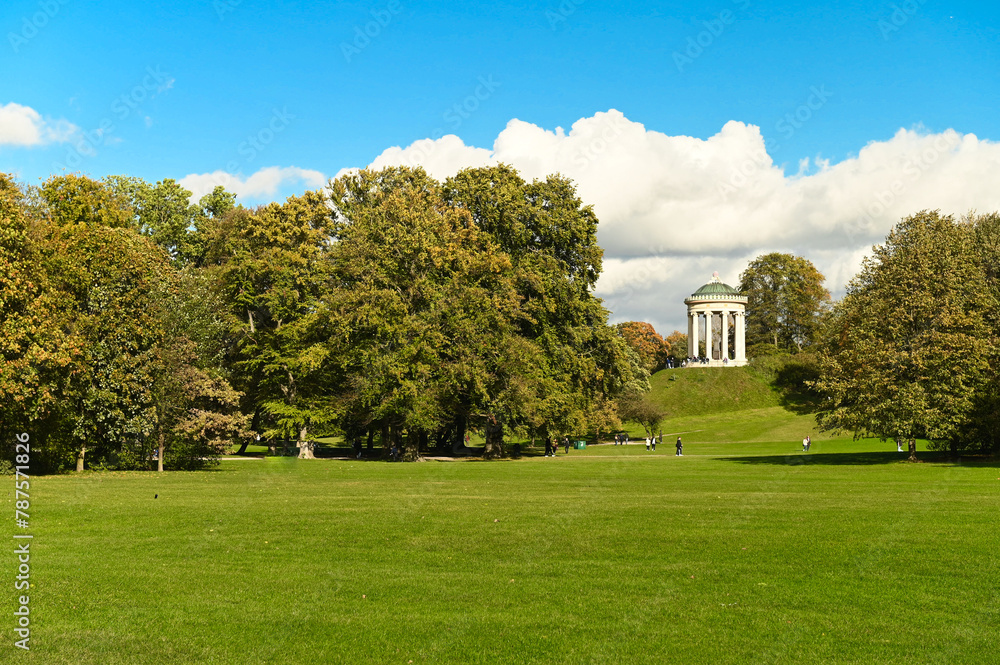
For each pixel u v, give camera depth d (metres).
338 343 59.38
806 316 124.62
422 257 58.53
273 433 62.84
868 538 20.31
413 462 55.88
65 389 40.78
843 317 55.38
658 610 14.43
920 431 48.50
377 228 59.94
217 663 11.90
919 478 37.09
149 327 44.38
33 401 38.25
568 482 36.25
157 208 77.31
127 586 15.74
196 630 13.24
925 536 20.48
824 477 38.16
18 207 41.00
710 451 70.69
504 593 15.52
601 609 14.48
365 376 58.53
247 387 67.00
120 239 45.19
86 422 42.78
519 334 63.19
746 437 87.56
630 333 138.25
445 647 12.57
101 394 41.91
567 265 65.81
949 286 48.69
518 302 59.47
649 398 111.19
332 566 17.73
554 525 22.47
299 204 63.88
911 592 15.50
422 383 56.38
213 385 47.34
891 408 47.88
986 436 49.12
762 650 12.46
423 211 60.72
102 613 14.03
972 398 46.78
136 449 46.53
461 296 57.88
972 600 14.95
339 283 61.72
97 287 43.47
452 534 21.19
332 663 11.95
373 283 58.66
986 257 52.81
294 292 61.84
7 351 37.16
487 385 57.66
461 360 57.09
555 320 65.38
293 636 13.02
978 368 46.69
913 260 50.47
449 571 17.31
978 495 29.34
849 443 75.50
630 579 16.56
